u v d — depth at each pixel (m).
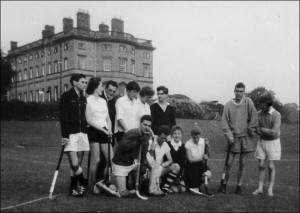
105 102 6.96
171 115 7.90
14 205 5.83
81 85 6.49
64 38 52.72
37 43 59.31
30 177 8.98
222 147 17.52
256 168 12.85
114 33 51.41
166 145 7.13
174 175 7.12
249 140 7.36
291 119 14.92
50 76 56.00
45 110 37.22
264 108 7.43
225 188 7.48
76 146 6.39
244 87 7.29
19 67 62.88
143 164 6.87
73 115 6.40
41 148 19.20
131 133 6.63
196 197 6.75
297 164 14.15
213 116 20.42
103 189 6.80
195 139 7.41
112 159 6.80
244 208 6.09
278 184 9.65
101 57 51.59
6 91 41.81
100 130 6.62
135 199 6.38
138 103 7.42
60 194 6.73
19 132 26.88
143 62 54.50
